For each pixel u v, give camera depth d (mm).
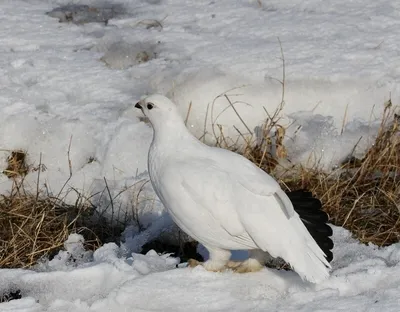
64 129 11484
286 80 12188
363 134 11391
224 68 12445
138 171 11031
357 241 9297
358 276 8055
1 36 13891
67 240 9750
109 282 8156
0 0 15320
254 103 11891
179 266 8422
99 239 10000
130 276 8133
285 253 7492
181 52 13117
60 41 13875
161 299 7703
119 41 13625
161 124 8086
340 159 11148
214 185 7617
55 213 10430
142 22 14305
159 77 12461
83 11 14914
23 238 9766
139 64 12969
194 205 7648
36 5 15195
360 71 12406
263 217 7555
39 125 11578
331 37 13461
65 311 7605
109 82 12633
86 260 9414
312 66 12500
